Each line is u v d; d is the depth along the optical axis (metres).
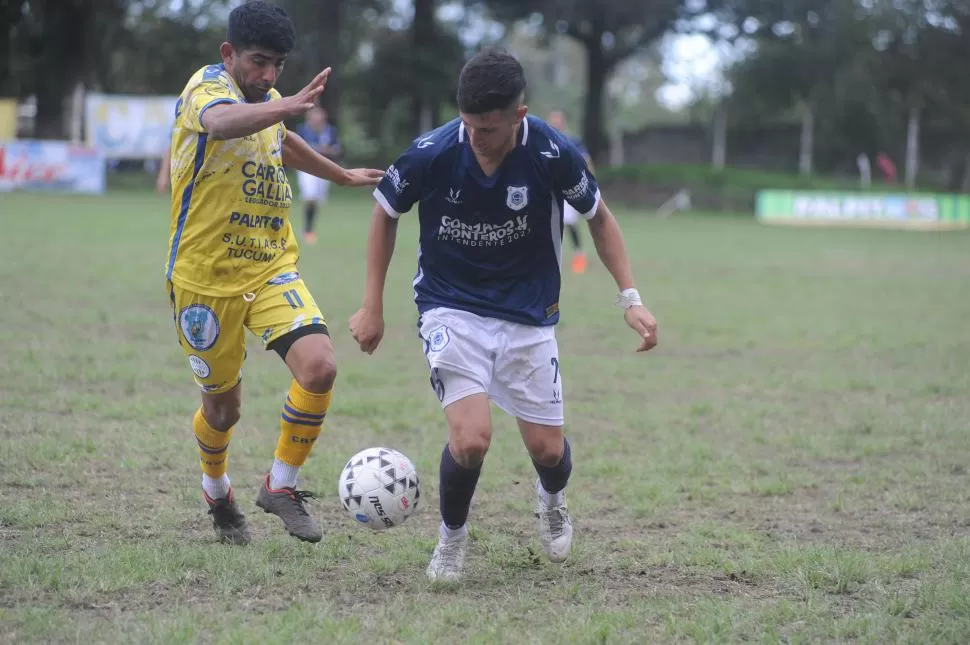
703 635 8.55
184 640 8.12
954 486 13.90
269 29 9.75
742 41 106.38
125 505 12.03
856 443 16.12
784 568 10.41
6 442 14.18
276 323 10.12
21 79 96.81
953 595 9.48
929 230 78.56
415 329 25.95
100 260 36.03
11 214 54.00
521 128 9.34
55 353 20.39
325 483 13.20
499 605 9.34
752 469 14.66
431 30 108.44
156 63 103.75
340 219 66.19
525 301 9.74
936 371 22.17
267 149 10.03
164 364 20.09
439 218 9.59
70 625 8.37
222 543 10.84
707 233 67.38
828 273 42.81
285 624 8.54
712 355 23.92
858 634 8.71
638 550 11.09
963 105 110.00
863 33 104.56
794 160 112.81
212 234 9.94
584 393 19.64
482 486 13.49
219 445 10.67
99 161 77.25
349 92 111.31
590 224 10.12
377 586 9.79
